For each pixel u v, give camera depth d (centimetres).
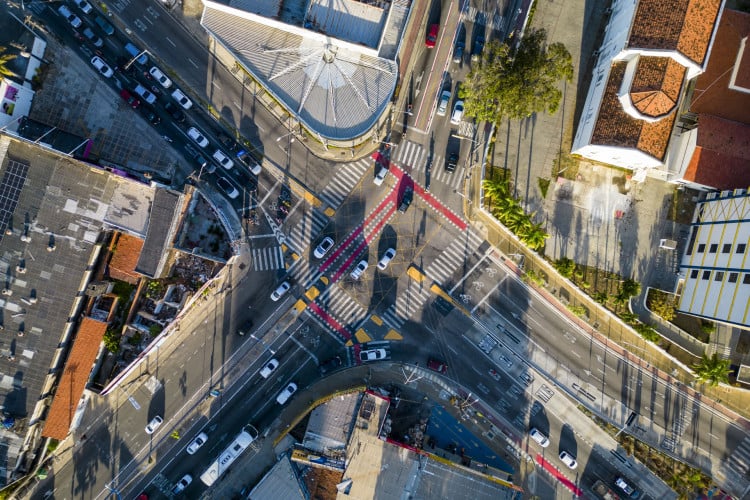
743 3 6194
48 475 6444
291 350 6519
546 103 5809
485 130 6400
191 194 6206
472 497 6022
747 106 5909
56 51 6384
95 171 6028
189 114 6519
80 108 6438
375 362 6500
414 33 6331
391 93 5962
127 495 6488
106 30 6353
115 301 6300
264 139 6488
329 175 6481
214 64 6456
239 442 6325
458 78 6366
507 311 6494
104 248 6238
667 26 5369
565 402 6469
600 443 6456
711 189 6109
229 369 6531
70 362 6106
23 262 5975
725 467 6450
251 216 6488
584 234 6425
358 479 6038
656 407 6438
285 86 5928
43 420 6247
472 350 6481
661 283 6419
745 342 6356
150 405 6512
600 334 6488
